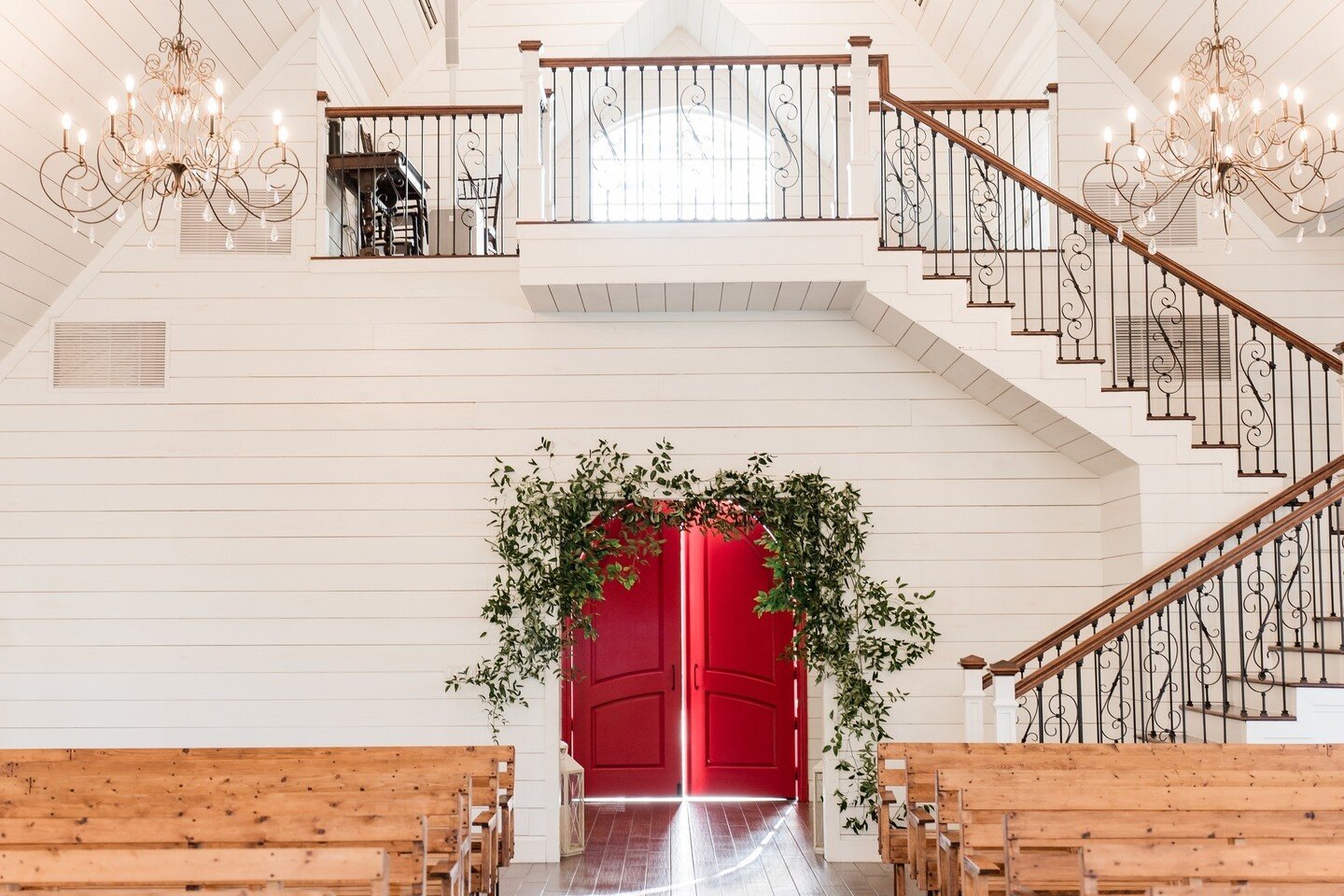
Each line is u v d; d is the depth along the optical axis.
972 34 9.96
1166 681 7.36
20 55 6.46
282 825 4.36
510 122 10.41
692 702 9.79
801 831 8.40
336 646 7.89
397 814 4.57
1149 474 7.34
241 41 7.92
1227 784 5.07
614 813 9.08
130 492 7.99
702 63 7.63
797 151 11.53
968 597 7.95
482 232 9.49
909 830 5.61
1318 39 7.16
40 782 5.19
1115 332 8.52
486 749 6.06
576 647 9.71
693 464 8.04
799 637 7.84
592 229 7.46
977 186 9.59
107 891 3.52
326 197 8.27
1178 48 8.28
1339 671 6.52
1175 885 3.41
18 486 8.00
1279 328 7.36
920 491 8.02
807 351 8.12
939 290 7.42
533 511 7.91
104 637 7.90
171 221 8.16
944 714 7.85
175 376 8.06
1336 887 3.33
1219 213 6.28
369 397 8.05
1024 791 4.67
